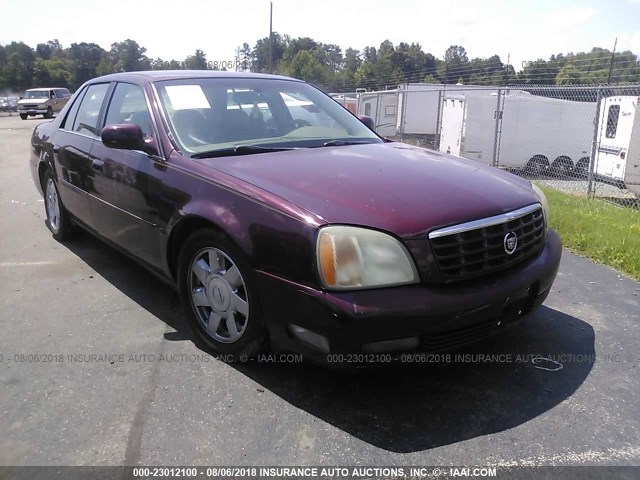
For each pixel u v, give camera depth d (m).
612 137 13.06
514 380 3.11
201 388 3.01
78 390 2.99
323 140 3.98
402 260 2.61
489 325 2.83
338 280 2.57
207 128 3.76
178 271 3.45
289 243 2.70
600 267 5.13
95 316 3.92
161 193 3.48
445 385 3.05
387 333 2.54
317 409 2.83
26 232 6.12
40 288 4.45
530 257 3.13
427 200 2.84
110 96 4.57
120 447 2.55
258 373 3.15
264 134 3.91
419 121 27.44
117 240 4.23
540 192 3.54
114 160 4.04
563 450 2.54
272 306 2.81
